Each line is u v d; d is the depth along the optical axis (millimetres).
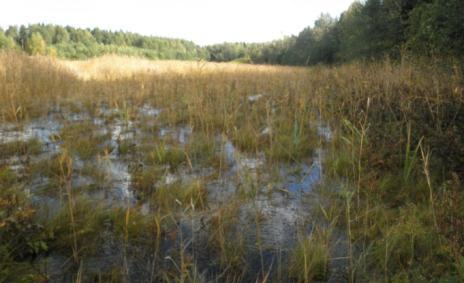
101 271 1923
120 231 2266
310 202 2879
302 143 4219
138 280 1870
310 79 8766
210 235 2281
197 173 3434
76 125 4859
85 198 2572
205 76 10820
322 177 3354
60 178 2928
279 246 2246
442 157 3053
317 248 2039
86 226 2203
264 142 4340
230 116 5109
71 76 9906
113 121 5469
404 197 2801
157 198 2750
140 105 6742
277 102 6336
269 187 3080
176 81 8906
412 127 3625
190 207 2670
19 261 1938
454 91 3705
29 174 3027
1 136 4230
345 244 2254
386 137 3695
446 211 2139
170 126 5207
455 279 1668
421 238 2129
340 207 2713
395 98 4527
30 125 4902
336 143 4223
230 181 3273
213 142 4191
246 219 2568
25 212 2043
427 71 5555
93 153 3854
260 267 2035
